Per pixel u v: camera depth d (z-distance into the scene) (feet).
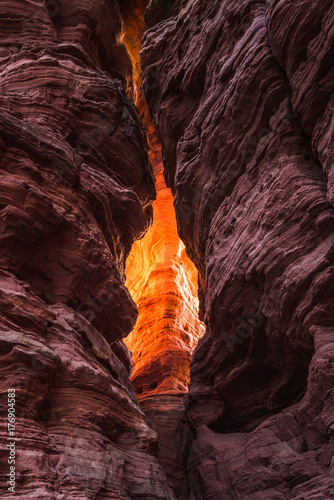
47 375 18.89
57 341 21.59
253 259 27.73
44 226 25.11
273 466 26.58
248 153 32.22
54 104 35.01
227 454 31.63
